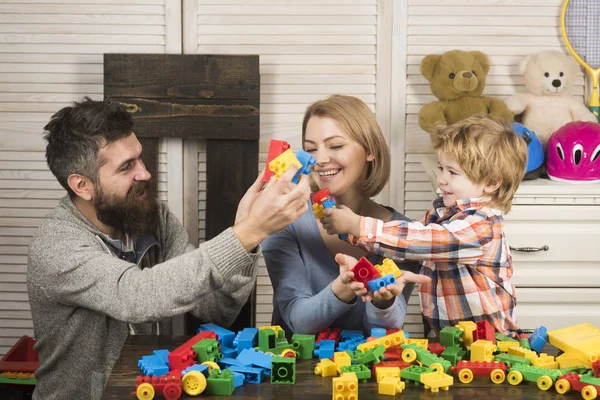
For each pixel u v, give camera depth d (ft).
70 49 8.02
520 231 7.09
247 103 7.79
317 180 5.38
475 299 5.26
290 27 7.99
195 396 3.86
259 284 8.31
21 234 8.27
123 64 7.75
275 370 4.01
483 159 5.18
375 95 8.08
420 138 8.11
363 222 4.95
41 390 5.29
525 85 7.97
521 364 4.09
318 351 4.42
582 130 7.20
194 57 7.74
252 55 7.74
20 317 8.36
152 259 5.70
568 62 7.75
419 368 4.03
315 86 8.07
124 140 5.24
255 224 4.55
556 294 7.13
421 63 7.75
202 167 8.17
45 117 8.13
